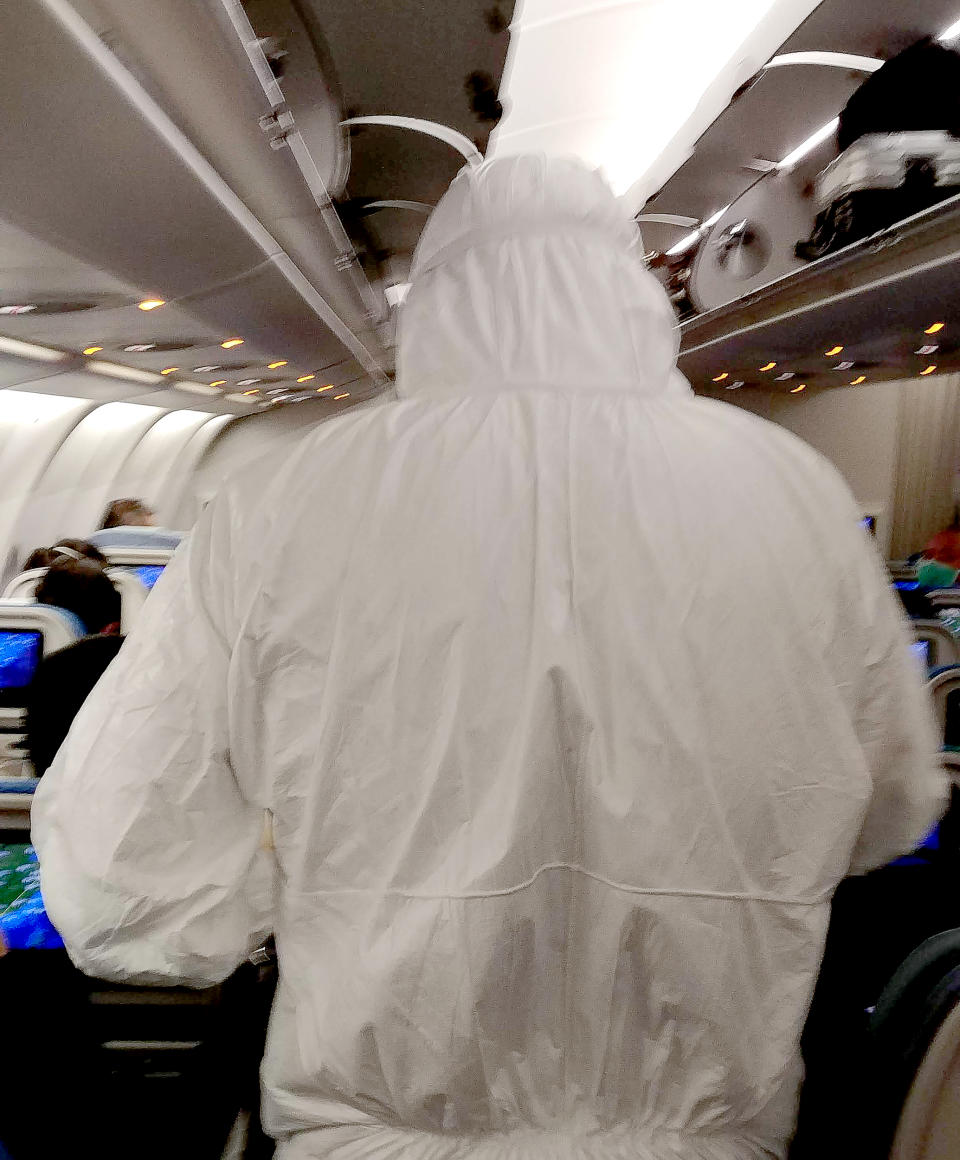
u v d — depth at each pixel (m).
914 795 0.84
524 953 0.76
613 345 0.83
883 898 1.86
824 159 3.91
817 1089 1.07
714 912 0.75
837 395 8.38
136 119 1.96
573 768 0.76
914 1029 0.91
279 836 0.80
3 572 7.27
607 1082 0.81
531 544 0.77
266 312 4.67
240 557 0.78
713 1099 0.79
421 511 0.77
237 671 0.77
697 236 5.33
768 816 0.76
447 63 2.81
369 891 0.77
